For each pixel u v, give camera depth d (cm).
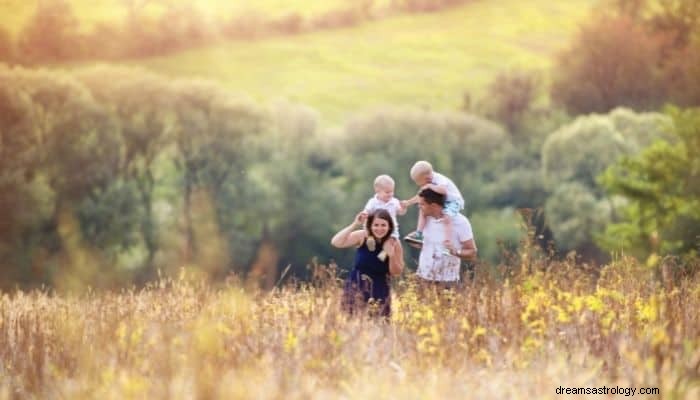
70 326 1341
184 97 9900
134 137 9606
